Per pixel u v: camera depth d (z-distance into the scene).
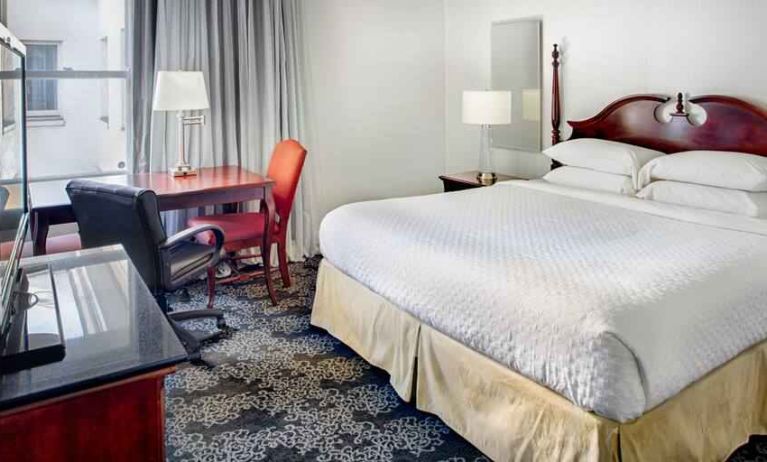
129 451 1.19
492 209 3.07
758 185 2.76
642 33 3.61
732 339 1.95
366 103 4.83
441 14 5.09
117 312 1.44
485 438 2.04
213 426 2.31
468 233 2.60
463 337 2.12
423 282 2.31
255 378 2.70
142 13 3.73
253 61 4.11
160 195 3.19
